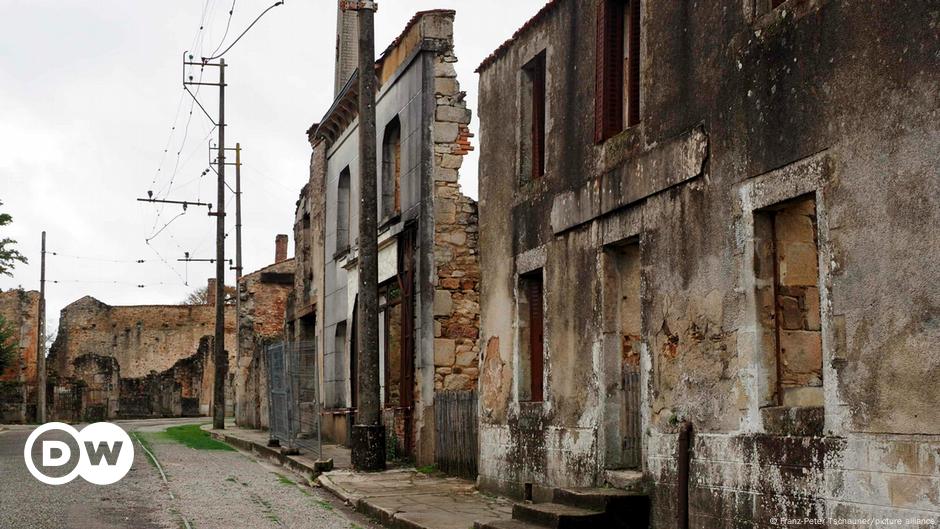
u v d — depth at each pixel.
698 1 10.74
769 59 9.55
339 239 27.81
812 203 9.90
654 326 11.45
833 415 8.54
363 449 18.98
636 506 11.31
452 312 20.36
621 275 12.71
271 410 26.59
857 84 8.40
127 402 65.88
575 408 13.19
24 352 60.59
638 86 12.38
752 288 9.70
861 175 8.33
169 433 35.25
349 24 32.38
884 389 8.02
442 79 20.84
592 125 13.01
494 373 15.89
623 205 12.11
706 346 10.42
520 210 15.12
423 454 19.83
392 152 23.45
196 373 68.25
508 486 15.13
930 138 7.66
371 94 19.77
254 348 40.47
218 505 15.16
